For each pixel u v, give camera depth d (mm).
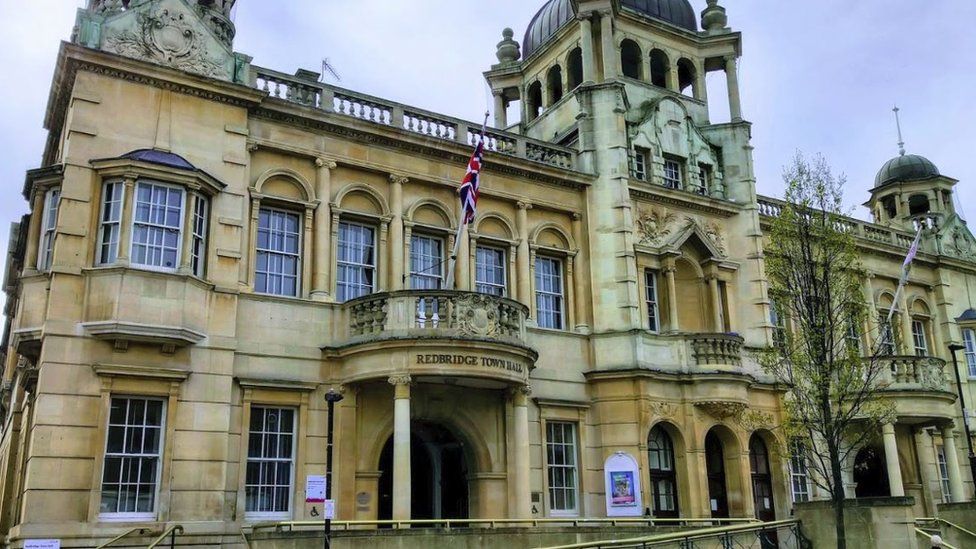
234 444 21781
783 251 25438
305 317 23656
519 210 28875
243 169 23344
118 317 20188
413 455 27672
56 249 20266
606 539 21562
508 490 25406
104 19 22141
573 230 30141
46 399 19422
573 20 34094
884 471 36031
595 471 27828
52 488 19047
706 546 20438
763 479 31062
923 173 45844
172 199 21734
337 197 25109
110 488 19953
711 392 28812
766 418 30891
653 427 28812
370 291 25500
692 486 28141
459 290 23656
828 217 25594
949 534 26297
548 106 36062
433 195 27109
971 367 40531
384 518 26312
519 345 24094
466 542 19625
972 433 39031
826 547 22109
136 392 20484
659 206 31516
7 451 26234
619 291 29062
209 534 20531
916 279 40531
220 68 23641
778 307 30438
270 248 24125
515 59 39281
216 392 21500
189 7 23484
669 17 35906
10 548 19469
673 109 33375
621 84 31375
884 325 32375
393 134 26156
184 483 20547
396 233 25859
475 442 25516
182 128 22625
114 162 20984
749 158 34094
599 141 30734
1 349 33062
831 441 22625
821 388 23266
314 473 22734
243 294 22812
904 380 33562
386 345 22688
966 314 41125
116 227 20984
